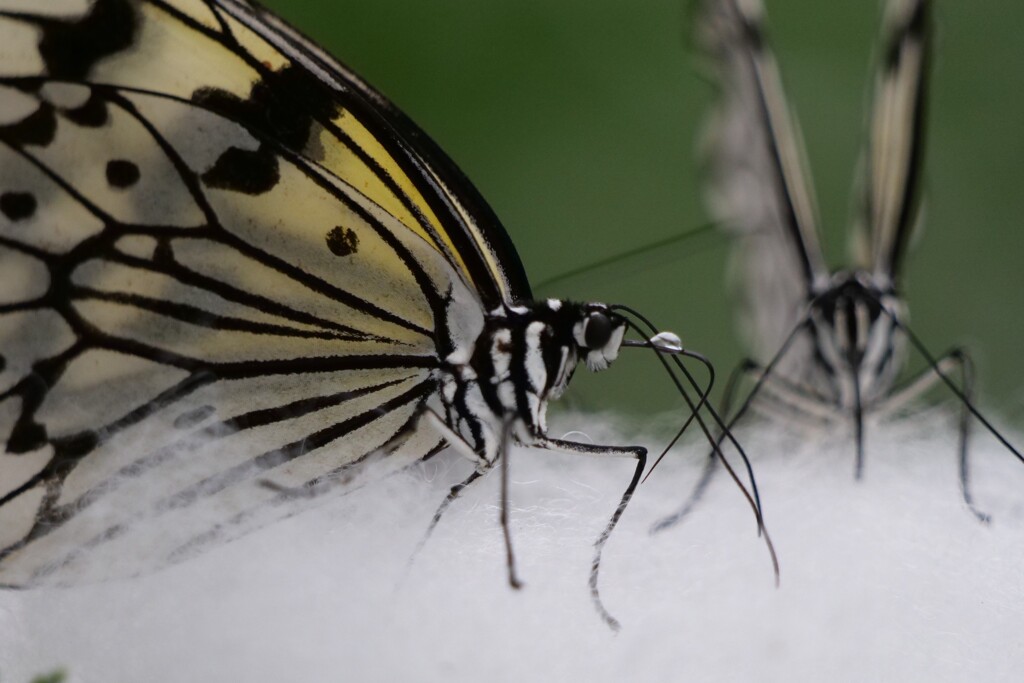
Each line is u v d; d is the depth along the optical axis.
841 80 0.44
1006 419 0.40
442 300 0.36
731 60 0.40
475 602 0.35
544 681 0.34
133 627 0.35
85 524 0.36
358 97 0.36
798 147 0.40
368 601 0.35
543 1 0.43
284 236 0.36
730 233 0.40
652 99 0.43
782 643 0.35
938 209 0.43
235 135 0.35
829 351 0.39
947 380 0.38
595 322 0.36
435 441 0.36
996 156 0.43
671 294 0.44
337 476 0.36
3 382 0.35
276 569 0.35
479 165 0.43
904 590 0.35
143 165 0.35
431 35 0.43
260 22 0.35
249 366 0.36
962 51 0.43
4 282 0.35
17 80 0.35
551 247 0.43
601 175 0.43
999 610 0.35
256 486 0.36
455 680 0.34
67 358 0.36
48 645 0.34
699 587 0.35
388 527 0.36
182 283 0.36
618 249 0.43
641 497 0.37
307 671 0.34
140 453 0.36
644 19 0.43
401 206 0.36
